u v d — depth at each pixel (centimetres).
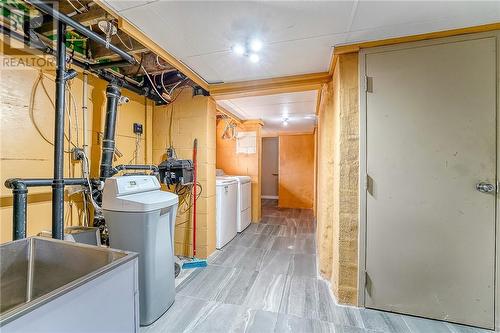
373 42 169
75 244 109
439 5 130
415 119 164
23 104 157
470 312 156
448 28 153
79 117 196
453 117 157
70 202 190
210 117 279
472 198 155
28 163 159
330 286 209
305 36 162
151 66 217
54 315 69
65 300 72
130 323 98
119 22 144
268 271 240
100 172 197
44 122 169
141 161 269
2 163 146
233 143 476
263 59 199
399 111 167
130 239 158
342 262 181
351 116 179
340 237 182
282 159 637
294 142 631
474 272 155
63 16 125
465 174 156
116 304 91
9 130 149
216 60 201
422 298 164
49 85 172
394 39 165
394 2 127
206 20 145
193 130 274
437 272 161
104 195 167
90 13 146
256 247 314
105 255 103
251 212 457
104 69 198
